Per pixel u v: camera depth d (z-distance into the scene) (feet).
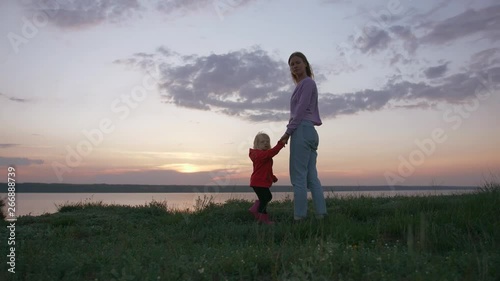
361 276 10.48
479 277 9.89
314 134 19.99
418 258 11.26
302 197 19.71
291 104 20.83
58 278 11.87
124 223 24.09
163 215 28.17
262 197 21.81
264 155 20.85
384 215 21.40
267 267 12.02
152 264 11.91
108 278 11.05
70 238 19.02
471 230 16.30
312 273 10.11
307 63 21.42
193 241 18.03
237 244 15.80
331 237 15.60
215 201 28.71
